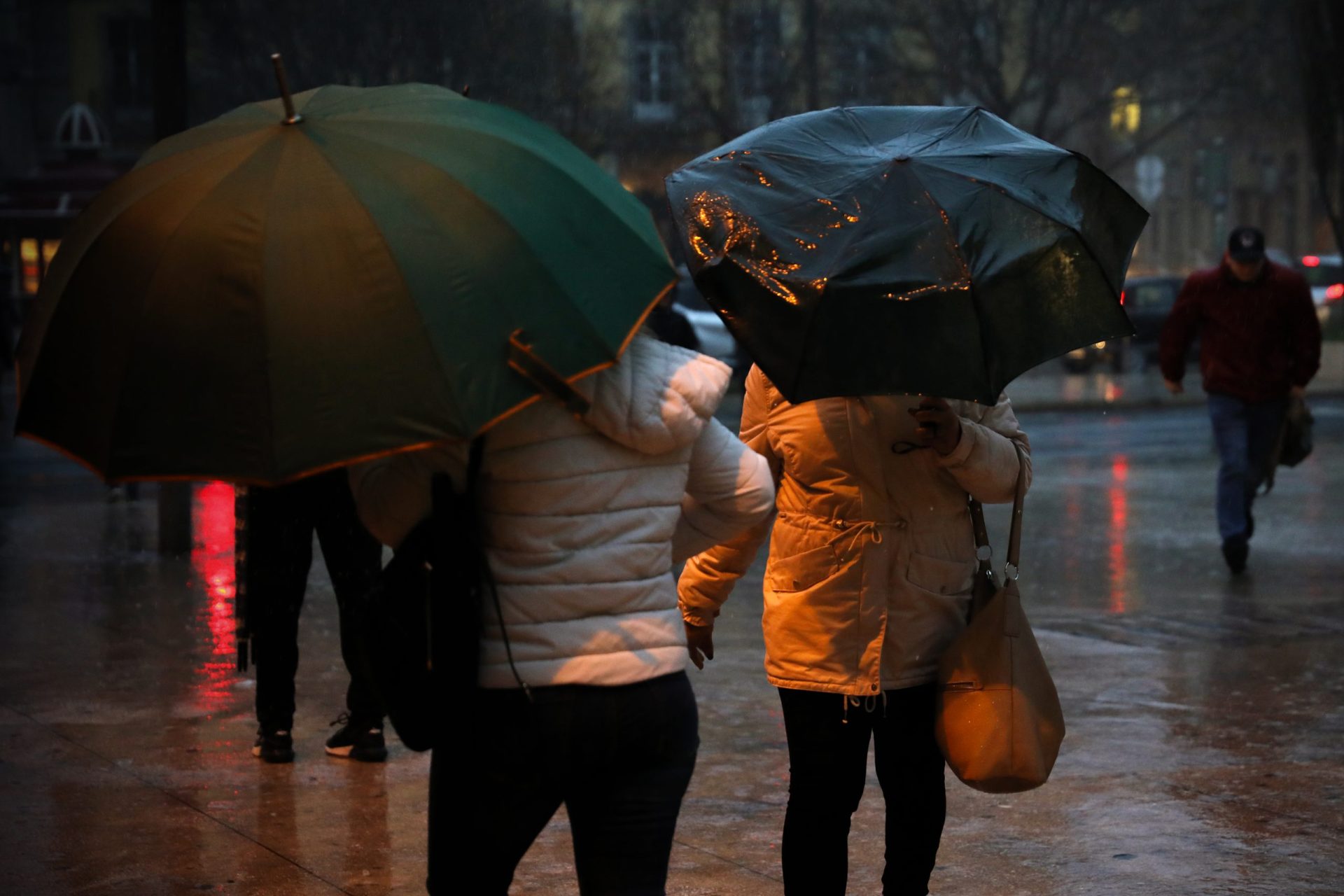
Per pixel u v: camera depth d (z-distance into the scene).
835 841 4.33
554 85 38.97
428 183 3.11
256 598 6.48
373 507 3.36
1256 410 11.35
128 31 53.78
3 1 52.03
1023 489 4.28
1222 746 6.94
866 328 3.74
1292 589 10.85
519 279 3.07
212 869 5.46
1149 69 42.50
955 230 3.84
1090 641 9.17
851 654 4.23
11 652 8.90
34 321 3.21
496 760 3.26
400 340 2.98
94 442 3.01
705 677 8.36
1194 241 67.19
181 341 2.98
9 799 6.23
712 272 3.93
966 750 4.12
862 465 4.18
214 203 3.07
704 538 3.66
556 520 3.25
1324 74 27.94
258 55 36.62
